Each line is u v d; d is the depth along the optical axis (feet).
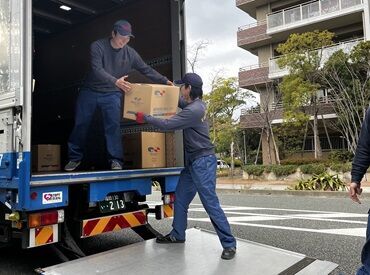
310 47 53.98
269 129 66.28
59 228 11.83
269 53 74.64
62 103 22.67
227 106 71.15
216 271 10.23
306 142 67.26
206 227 21.02
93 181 12.43
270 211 27.30
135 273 10.15
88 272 10.21
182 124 11.89
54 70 23.11
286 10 68.18
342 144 63.82
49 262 14.37
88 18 21.04
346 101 52.21
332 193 36.58
